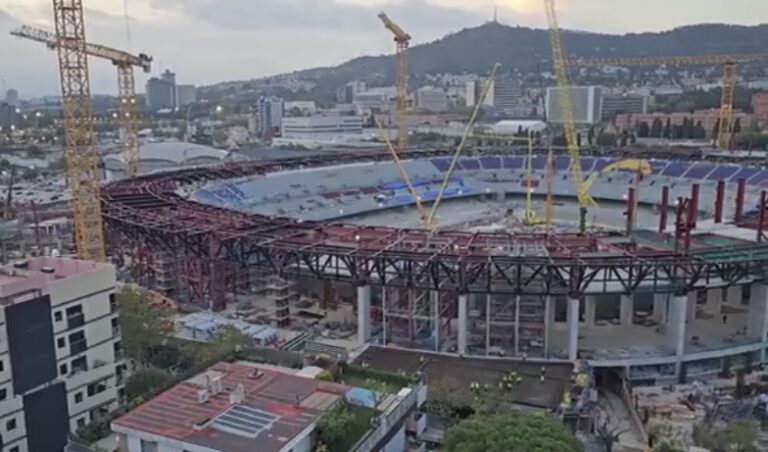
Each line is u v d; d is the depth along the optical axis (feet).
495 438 180.96
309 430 177.99
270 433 174.19
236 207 649.20
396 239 385.70
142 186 585.63
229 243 386.73
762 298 349.41
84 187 441.68
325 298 415.44
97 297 263.70
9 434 233.76
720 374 340.18
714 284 341.41
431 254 342.85
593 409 284.41
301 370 230.27
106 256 515.91
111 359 271.08
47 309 244.22
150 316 327.47
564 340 354.54
